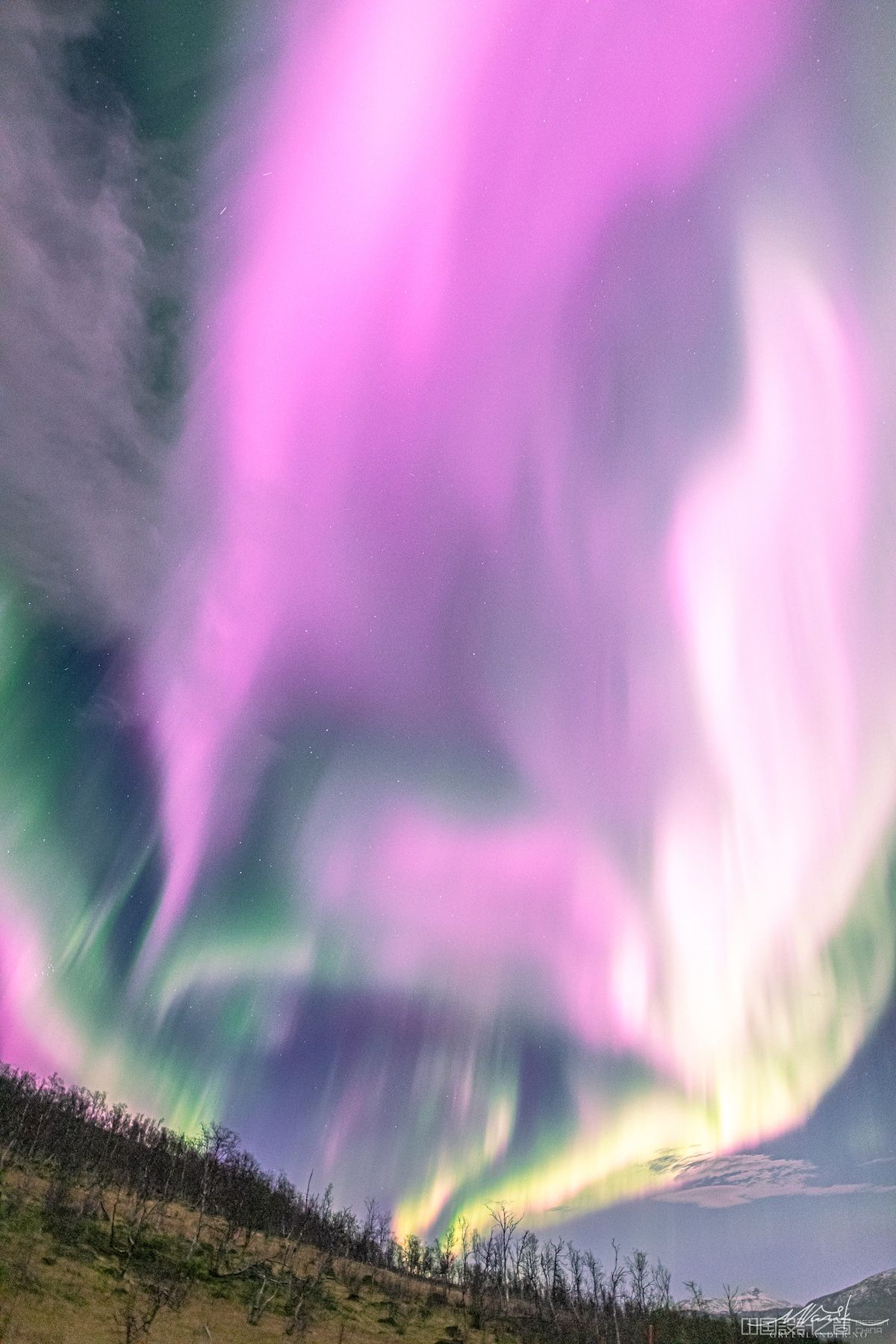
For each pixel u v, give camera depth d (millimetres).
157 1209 103125
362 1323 85500
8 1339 54031
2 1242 71312
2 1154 100312
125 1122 143125
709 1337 117562
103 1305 65875
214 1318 72188
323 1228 136500
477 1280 124188
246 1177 136625
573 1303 125375
